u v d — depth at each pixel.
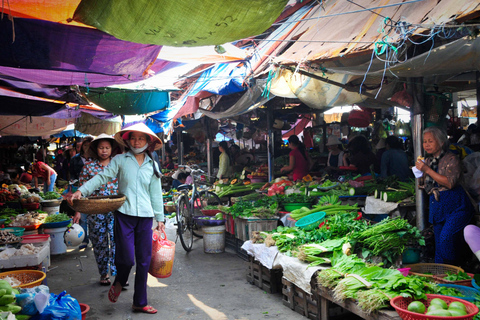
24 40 3.56
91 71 4.50
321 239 4.57
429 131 4.41
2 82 6.28
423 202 5.05
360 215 5.11
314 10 5.83
